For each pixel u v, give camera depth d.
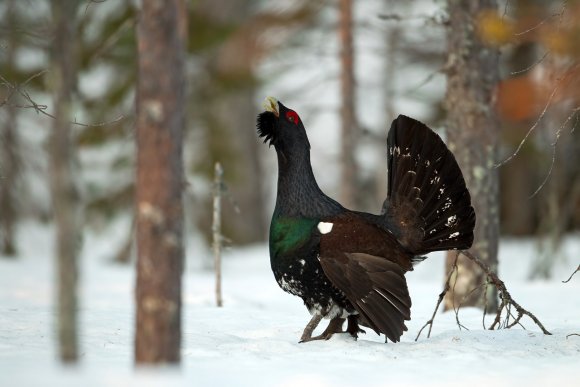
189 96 47.19
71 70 10.48
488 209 21.91
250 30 48.03
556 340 15.13
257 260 48.97
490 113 21.91
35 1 30.25
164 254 10.56
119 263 47.00
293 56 52.62
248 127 59.72
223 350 13.67
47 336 15.54
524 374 11.74
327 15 50.75
